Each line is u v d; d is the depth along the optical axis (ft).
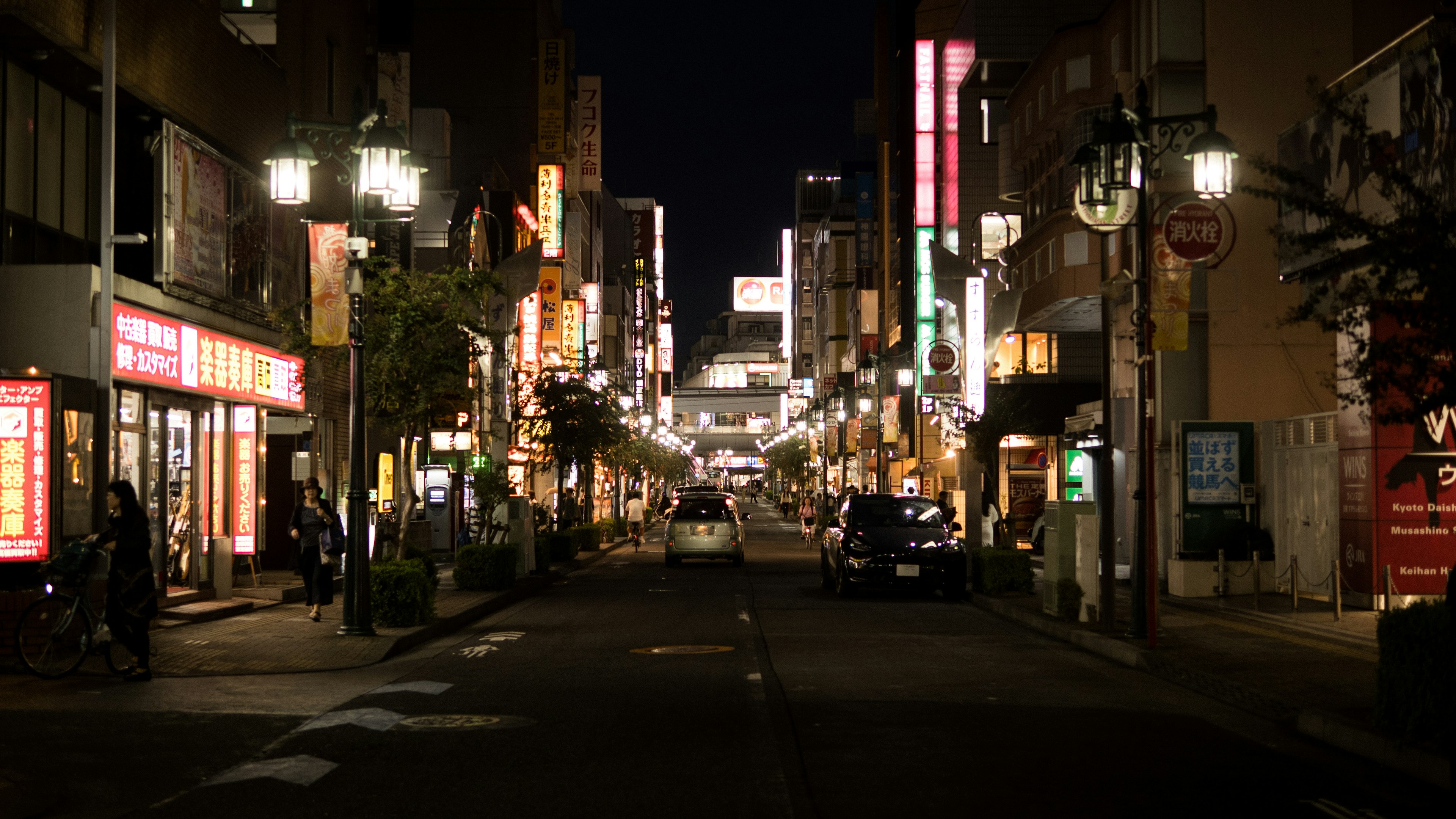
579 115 241.35
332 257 52.75
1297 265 65.92
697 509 117.19
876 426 154.92
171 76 63.36
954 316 146.72
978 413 117.80
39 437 48.01
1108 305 56.18
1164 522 88.69
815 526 179.22
